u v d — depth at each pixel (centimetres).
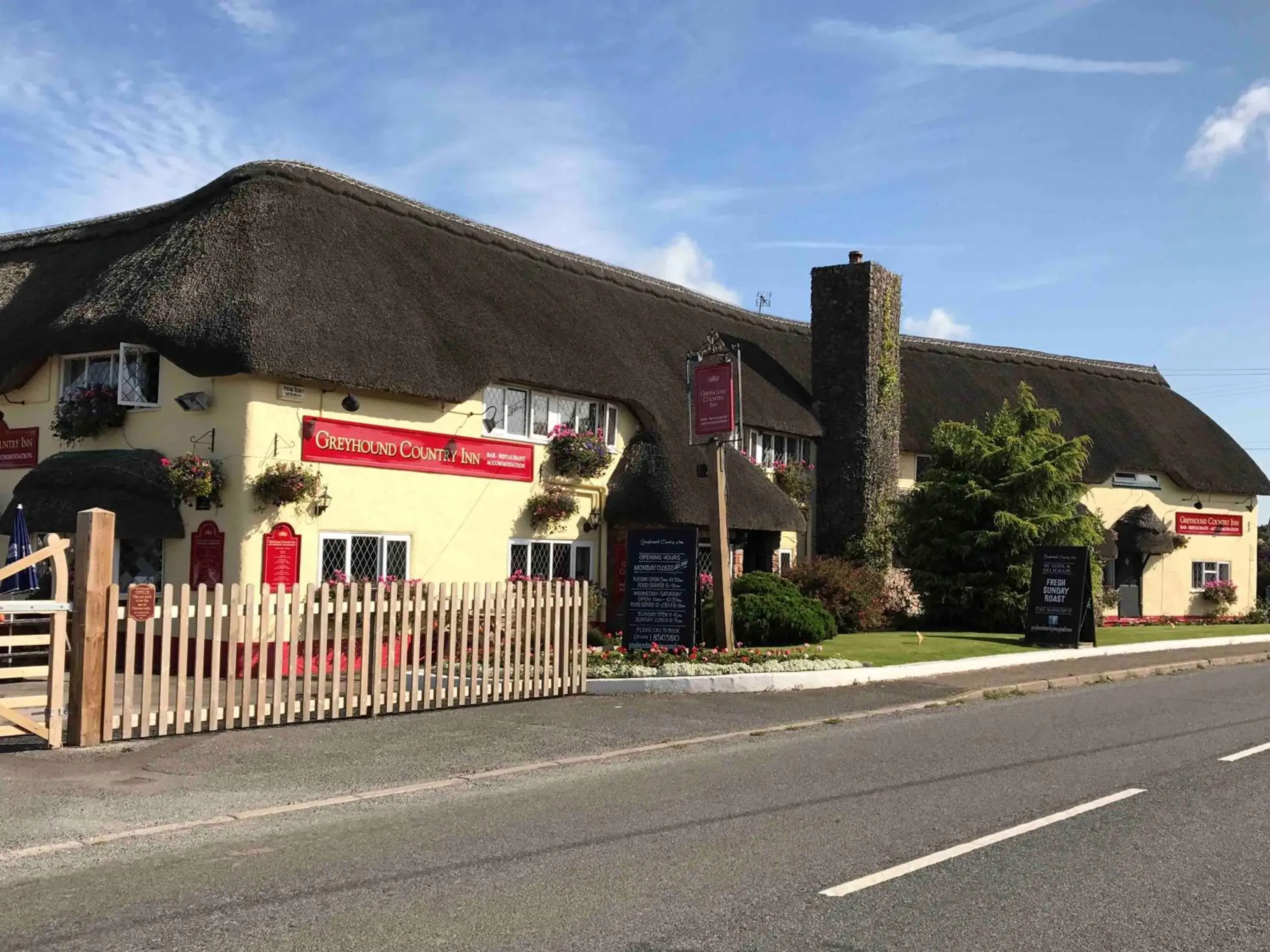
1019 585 2419
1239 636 2556
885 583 2550
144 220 1872
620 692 1412
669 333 2461
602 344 2119
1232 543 3572
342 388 1606
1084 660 1906
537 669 1349
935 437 2608
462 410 1806
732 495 2139
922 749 1066
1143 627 2884
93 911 567
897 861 664
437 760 983
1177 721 1261
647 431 2125
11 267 2000
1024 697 1503
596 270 2456
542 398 1970
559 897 592
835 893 600
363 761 973
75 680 992
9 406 1773
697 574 1769
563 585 1387
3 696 1064
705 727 1184
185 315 1524
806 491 2639
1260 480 3600
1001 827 748
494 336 1853
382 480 1670
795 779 922
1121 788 877
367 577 1652
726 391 1672
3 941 521
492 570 1845
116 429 1642
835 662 1609
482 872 639
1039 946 522
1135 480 3344
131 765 928
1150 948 522
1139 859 671
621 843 707
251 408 1508
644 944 521
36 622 1245
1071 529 2477
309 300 1602
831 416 2747
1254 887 618
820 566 2402
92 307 1631
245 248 1623
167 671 1036
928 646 1977
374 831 740
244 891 601
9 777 872
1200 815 787
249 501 1500
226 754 984
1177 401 3766
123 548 1588
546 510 1911
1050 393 3400
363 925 546
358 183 2006
